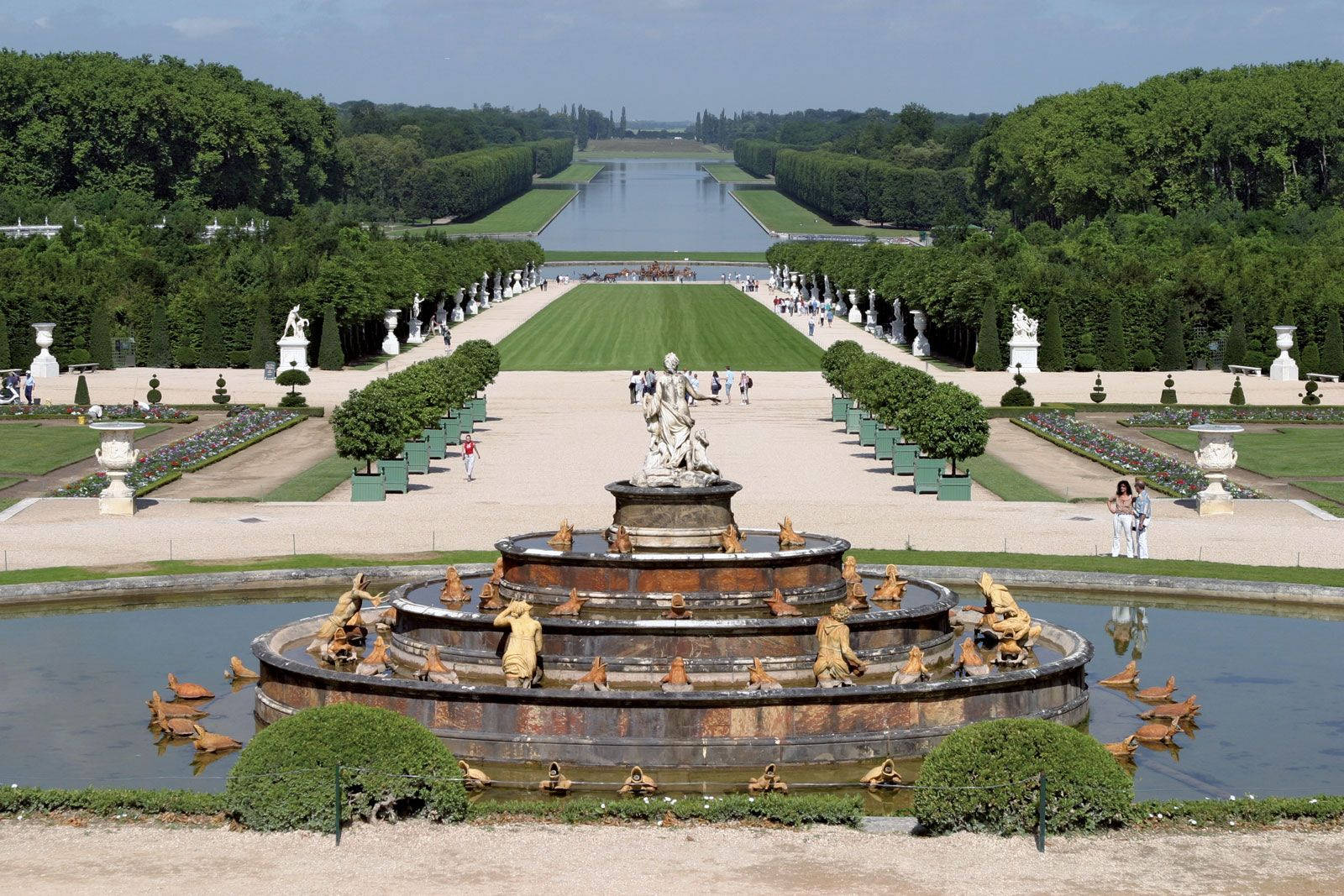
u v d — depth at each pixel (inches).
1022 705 2057.1
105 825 1578.5
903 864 1481.3
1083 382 6791.3
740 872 1459.2
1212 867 1472.7
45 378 6668.3
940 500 3870.6
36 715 2096.5
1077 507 3762.3
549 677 2140.7
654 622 2130.9
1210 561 3105.3
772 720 1956.2
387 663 2203.5
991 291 7386.8
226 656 2412.6
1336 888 1423.5
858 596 2362.2
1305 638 2534.5
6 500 3885.3
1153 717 2091.5
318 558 3051.2
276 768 1584.6
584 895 1402.6
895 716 1989.4
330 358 7180.1
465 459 4242.1
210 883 1424.7
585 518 3548.2
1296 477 4325.8
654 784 1841.8
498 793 1863.9
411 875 1449.3
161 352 7367.1
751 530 2637.8
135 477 4180.6
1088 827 1562.5
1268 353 7386.8
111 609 2736.2
